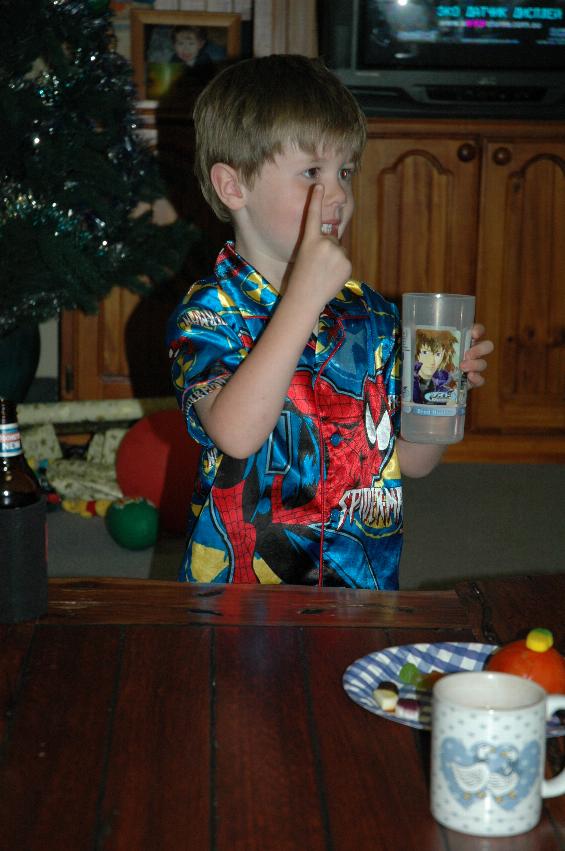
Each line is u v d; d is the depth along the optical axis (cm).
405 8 305
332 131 115
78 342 341
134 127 293
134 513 258
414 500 302
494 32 307
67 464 302
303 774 65
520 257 328
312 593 96
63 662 81
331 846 59
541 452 339
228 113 119
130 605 92
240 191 121
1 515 87
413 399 100
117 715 72
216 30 368
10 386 309
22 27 262
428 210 326
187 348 113
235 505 121
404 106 316
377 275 330
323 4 317
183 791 63
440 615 91
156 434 276
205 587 97
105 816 61
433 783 62
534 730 60
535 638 76
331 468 123
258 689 77
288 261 123
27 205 269
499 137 320
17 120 261
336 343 126
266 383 100
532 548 264
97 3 271
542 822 62
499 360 334
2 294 273
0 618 88
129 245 291
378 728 71
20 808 62
